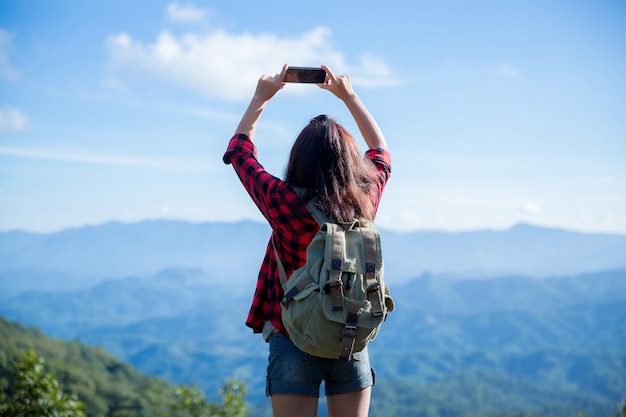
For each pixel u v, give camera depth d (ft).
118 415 200.34
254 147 6.84
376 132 7.38
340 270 5.83
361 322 5.80
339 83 7.35
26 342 236.22
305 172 6.17
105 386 220.64
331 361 6.34
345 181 6.15
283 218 6.16
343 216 6.05
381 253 6.00
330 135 6.26
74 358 246.06
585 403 626.64
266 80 7.18
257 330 6.77
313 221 6.13
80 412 25.95
